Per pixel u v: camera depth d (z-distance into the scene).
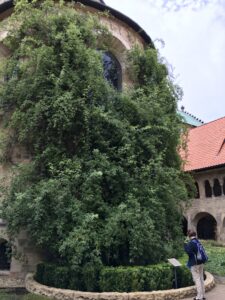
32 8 12.48
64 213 9.67
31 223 10.17
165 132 12.25
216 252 16.88
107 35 13.66
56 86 10.86
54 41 11.71
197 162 23.92
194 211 23.42
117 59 15.07
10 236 11.02
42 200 9.67
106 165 10.34
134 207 10.02
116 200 10.51
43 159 11.01
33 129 11.22
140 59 14.32
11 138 12.07
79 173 10.17
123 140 10.99
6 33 13.47
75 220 9.53
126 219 9.64
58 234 9.78
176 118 13.45
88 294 8.51
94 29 13.18
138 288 8.78
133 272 8.88
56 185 9.81
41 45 12.00
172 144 12.85
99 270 9.12
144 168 10.91
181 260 10.80
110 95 11.84
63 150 10.94
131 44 15.36
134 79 14.30
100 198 10.14
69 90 11.09
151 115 11.97
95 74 11.60
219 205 21.59
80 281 9.16
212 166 21.56
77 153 11.01
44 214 9.80
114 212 9.92
